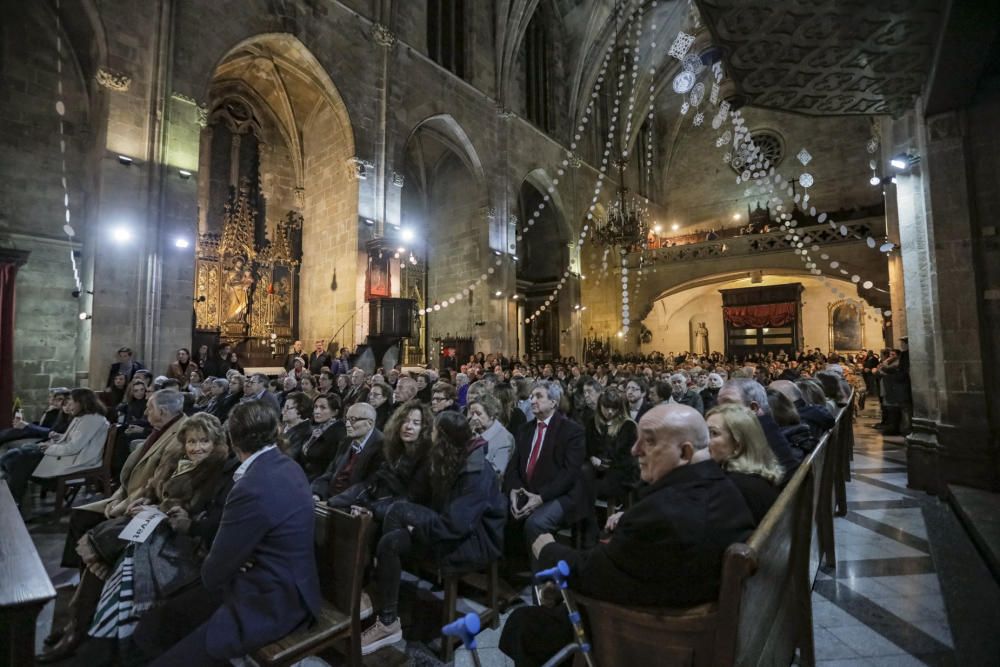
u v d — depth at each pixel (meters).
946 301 6.26
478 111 19.19
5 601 1.99
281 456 2.73
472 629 1.56
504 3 19.91
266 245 16.53
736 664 1.59
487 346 19.42
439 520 3.33
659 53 26.30
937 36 5.51
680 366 18.30
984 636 3.25
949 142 6.29
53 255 11.42
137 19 10.77
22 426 6.78
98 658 2.91
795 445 4.11
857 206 24.94
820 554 4.38
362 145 15.00
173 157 11.07
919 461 6.80
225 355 12.02
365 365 13.59
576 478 4.13
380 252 14.84
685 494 1.92
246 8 12.55
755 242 23.30
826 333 25.59
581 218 24.72
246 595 2.42
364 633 3.24
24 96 11.22
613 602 1.93
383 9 15.77
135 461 4.12
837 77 6.49
